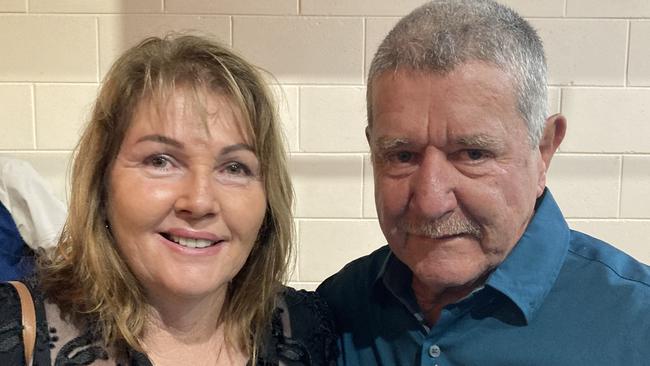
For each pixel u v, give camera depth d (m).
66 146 2.08
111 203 1.09
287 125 2.08
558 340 1.08
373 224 2.13
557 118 1.14
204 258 1.09
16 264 1.79
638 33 2.01
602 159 2.08
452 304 1.14
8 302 1.07
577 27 2.02
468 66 1.00
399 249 1.15
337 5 2.02
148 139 1.05
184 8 2.02
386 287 1.27
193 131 1.05
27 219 1.81
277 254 1.27
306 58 2.05
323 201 2.12
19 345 1.02
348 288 1.39
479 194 1.05
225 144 1.08
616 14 2.01
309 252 2.15
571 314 1.10
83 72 2.05
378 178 1.14
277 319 1.29
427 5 1.09
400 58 1.04
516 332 1.11
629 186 2.09
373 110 1.11
